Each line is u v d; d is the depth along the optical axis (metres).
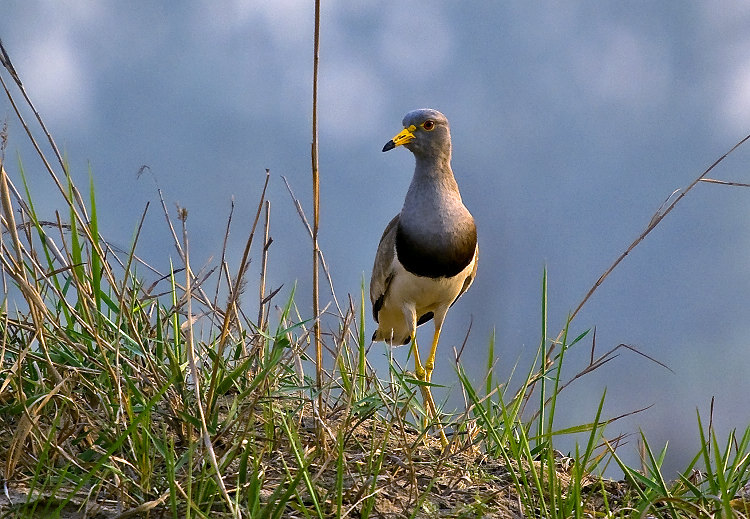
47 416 9.06
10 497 8.11
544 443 10.27
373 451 8.94
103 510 8.09
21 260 8.92
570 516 8.73
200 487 8.23
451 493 9.17
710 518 8.39
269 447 9.08
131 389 8.99
